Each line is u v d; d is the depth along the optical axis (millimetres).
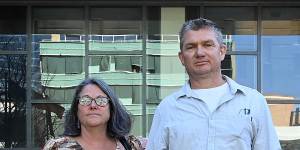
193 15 7934
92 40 7902
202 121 2627
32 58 7887
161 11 7930
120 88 7887
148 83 7891
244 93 2662
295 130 7918
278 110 7953
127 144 3195
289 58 7980
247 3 7918
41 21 7902
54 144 3025
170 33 7918
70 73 7887
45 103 7859
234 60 7930
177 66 7883
